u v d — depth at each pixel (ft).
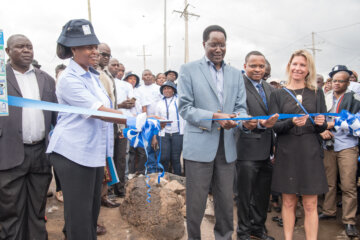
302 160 7.66
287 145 7.88
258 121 7.85
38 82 8.16
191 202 7.43
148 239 8.95
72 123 5.75
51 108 4.39
